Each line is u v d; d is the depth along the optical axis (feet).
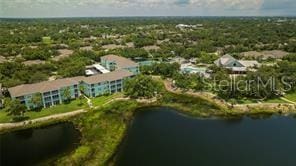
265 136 299.99
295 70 459.32
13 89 365.40
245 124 330.54
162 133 308.81
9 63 508.12
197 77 451.12
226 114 353.72
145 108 379.76
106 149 269.64
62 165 242.37
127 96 414.00
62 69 511.40
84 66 516.32
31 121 326.44
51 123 326.65
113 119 336.90
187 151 270.67
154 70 527.81
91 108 367.25
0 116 337.31
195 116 353.10
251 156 259.60
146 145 282.97
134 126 328.49
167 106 383.86
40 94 360.89
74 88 398.21
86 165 243.19
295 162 249.96
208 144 283.38
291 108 362.74
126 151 271.49
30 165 243.60
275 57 610.24
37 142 286.05
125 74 447.42
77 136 298.76
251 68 518.37
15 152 266.57
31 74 469.57
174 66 520.01
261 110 360.69
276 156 260.21
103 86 417.69
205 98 398.83
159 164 246.27
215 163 248.11
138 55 629.51
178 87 448.24
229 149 273.13
